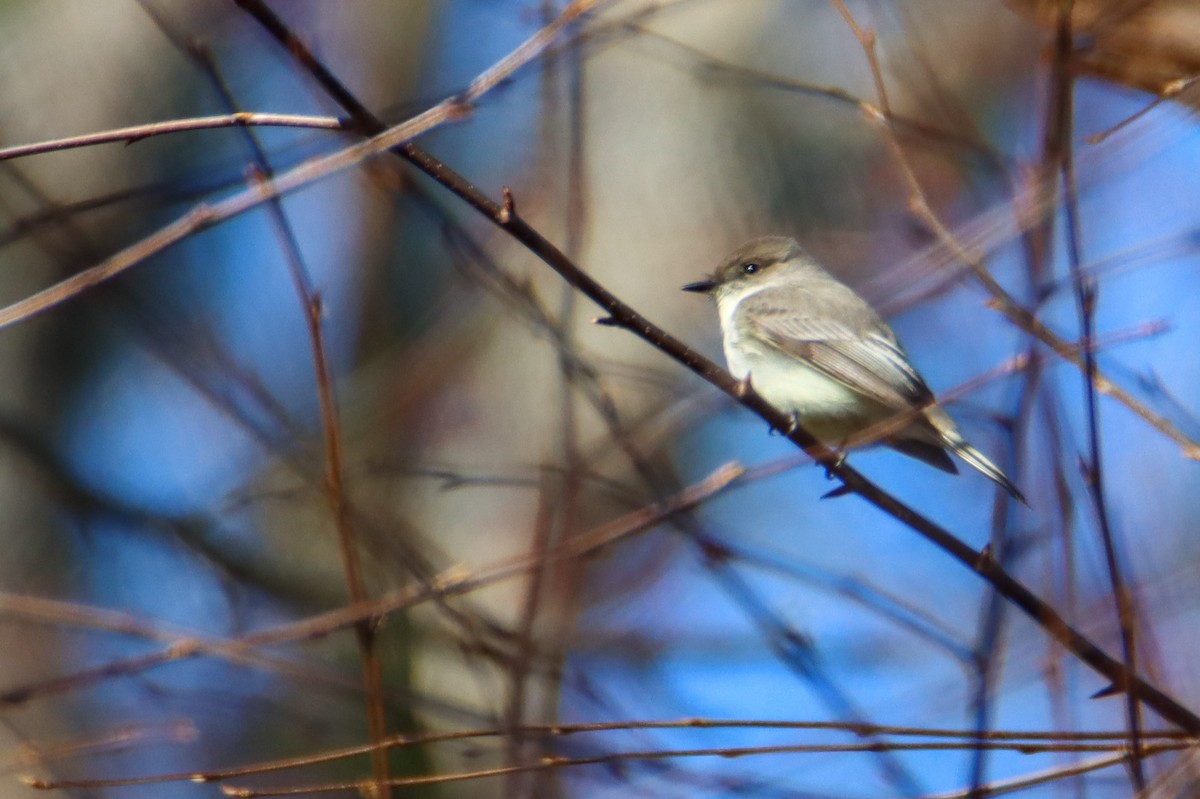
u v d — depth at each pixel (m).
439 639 11.95
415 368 13.76
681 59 14.64
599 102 14.68
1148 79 7.39
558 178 10.16
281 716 12.16
